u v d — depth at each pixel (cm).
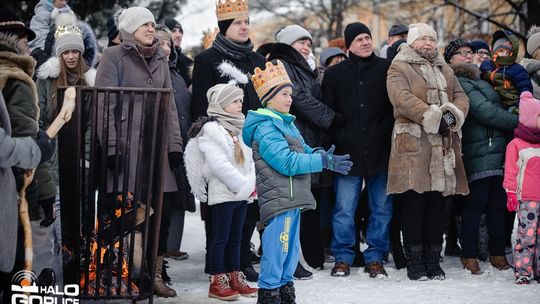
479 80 720
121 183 559
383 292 610
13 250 422
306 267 748
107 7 1350
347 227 702
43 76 648
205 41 900
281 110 548
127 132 516
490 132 701
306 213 729
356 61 715
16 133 433
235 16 700
